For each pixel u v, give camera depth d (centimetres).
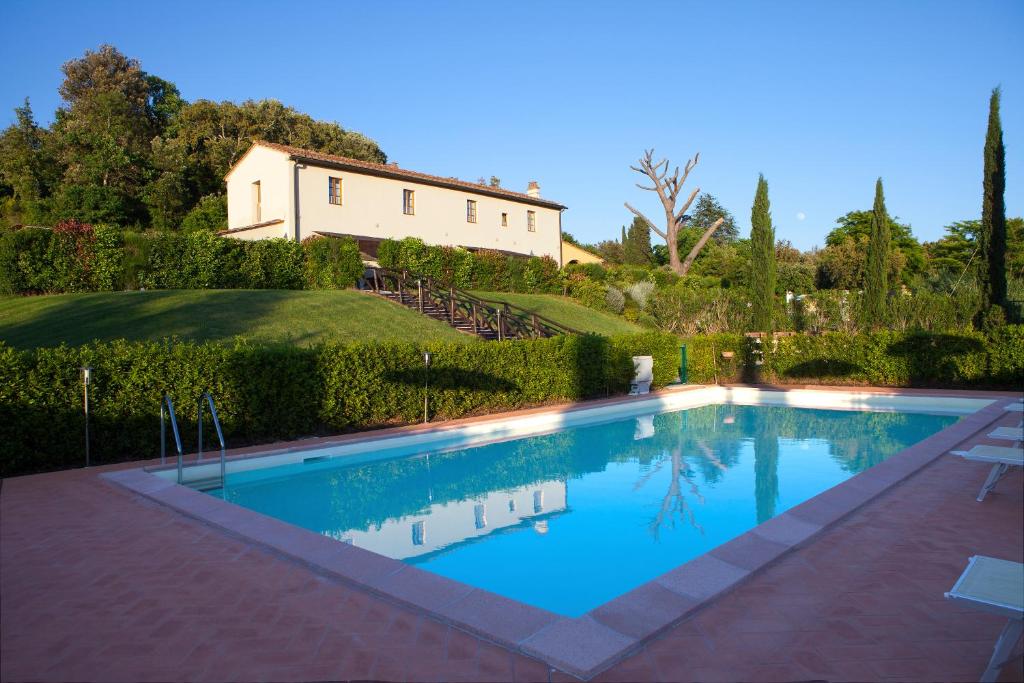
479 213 3259
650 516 697
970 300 1962
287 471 926
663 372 1770
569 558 570
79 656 334
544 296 2917
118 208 3594
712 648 339
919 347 1669
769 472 899
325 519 709
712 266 5106
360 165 2727
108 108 4166
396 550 596
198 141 4422
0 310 1441
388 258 2380
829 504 589
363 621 375
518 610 379
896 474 708
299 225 2545
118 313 1459
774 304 2294
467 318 2072
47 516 604
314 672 316
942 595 402
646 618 366
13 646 346
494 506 750
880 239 2044
